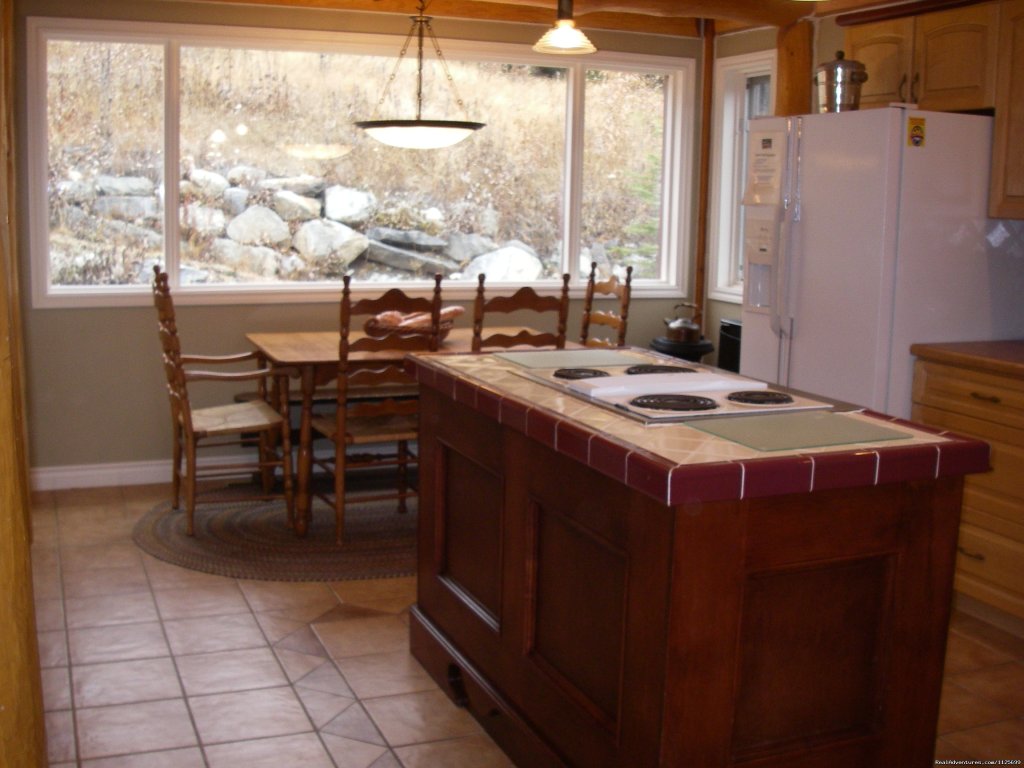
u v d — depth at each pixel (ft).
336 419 14.20
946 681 10.50
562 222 19.38
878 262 12.10
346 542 14.42
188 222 17.10
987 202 12.59
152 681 10.21
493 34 18.01
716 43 19.30
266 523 15.19
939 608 7.22
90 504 15.94
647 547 6.57
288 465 14.71
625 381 8.71
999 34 12.23
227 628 11.51
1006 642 11.50
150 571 13.17
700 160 19.61
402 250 18.42
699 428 7.21
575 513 7.50
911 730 7.30
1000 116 12.28
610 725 7.21
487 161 18.71
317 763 8.75
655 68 19.13
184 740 9.09
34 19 15.61
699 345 18.20
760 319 13.88
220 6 16.43
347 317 13.75
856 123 12.22
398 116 17.99
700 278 19.93
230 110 17.06
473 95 18.40
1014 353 11.87
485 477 9.15
